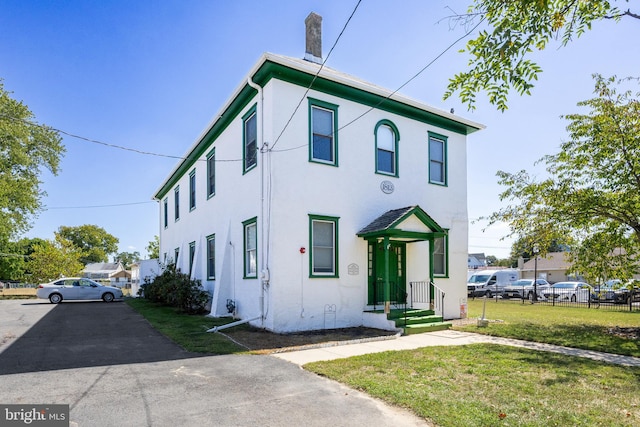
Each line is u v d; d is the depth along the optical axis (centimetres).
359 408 507
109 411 492
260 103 1184
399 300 1317
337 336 1021
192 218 1930
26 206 3148
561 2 444
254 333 1048
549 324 1273
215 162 1616
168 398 541
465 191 1559
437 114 1456
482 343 942
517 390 570
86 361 745
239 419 470
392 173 1352
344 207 1220
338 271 1184
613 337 1023
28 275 5200
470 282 3316
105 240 8694
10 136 2978
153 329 1138
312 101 1189
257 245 1170
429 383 603
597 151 1180
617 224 1193
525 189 1266
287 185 1120
